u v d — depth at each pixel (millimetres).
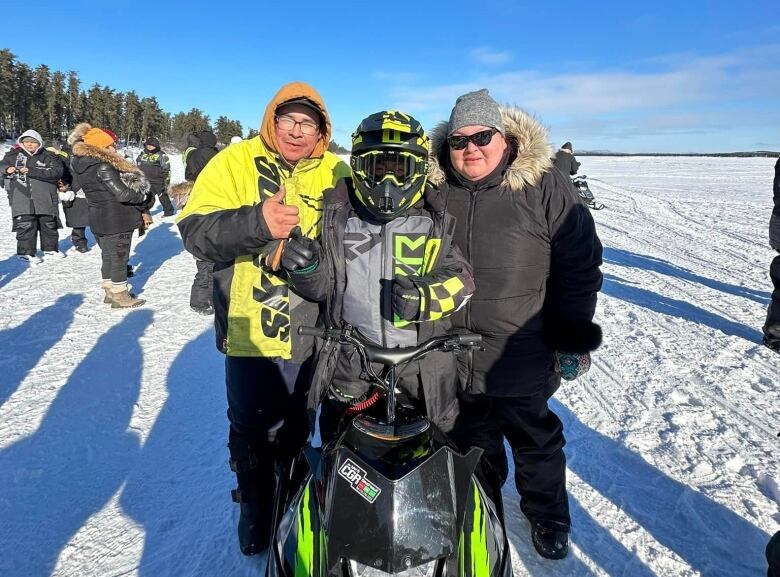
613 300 6852
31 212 8000
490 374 2324
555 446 2455
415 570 1563
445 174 2314
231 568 2377
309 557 1609
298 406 2520
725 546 2545
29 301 6219
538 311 2279
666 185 26125
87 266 8055
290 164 2309
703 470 3145
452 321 2332
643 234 12383
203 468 3127
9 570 2334
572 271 2180
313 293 1964
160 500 2832
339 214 2010
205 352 4910
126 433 3480
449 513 1582
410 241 1963
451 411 2189
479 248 2203
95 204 5797
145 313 5988
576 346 2246
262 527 2449
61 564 2377
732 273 8391
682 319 6082
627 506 2828
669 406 3947
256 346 2270
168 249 9867
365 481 1569
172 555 2447
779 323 5035
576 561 2453
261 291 2248
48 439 3361
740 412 3840
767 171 37812
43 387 4066
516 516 2764
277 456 2590
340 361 2074
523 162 2121
